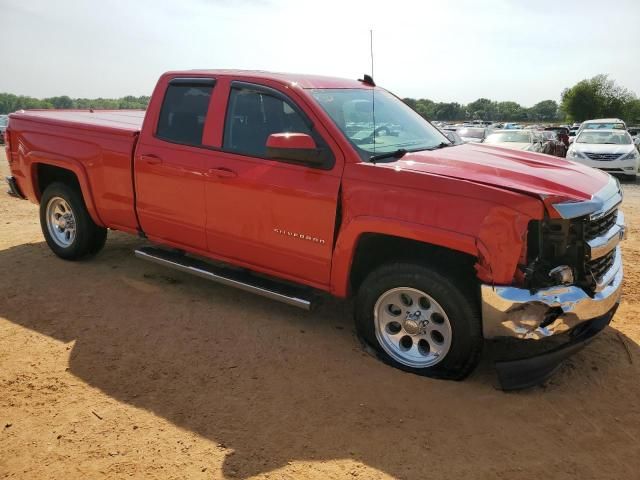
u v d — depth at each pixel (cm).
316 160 383
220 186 438
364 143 399
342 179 380
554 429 321
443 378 369
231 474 280
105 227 562
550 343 421
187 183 457
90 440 306
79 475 279
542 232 333
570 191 348
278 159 409
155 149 477
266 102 426
